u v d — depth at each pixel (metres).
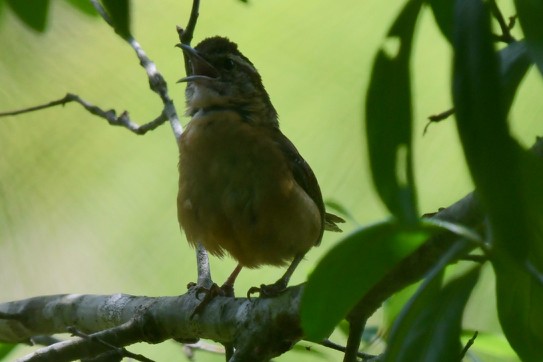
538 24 3.91
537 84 7.53
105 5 4.25
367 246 4.39
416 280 5.63
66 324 9.79
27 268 10.62
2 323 10.09
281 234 9.46
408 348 4.76
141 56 10.62
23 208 10.59
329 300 4.54
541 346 4.94
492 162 3.69
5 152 10.55
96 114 10.35
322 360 10.64
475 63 3.79
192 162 9.56
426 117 9.23
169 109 10.34
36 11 5.91
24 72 10.30
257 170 9.38
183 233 10.77
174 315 8.59
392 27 4.27
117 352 7.86
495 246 3.79
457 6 3.94
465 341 8.21
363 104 4.26
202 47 10.44
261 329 7.48
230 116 9.65
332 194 9.47
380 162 4.15
